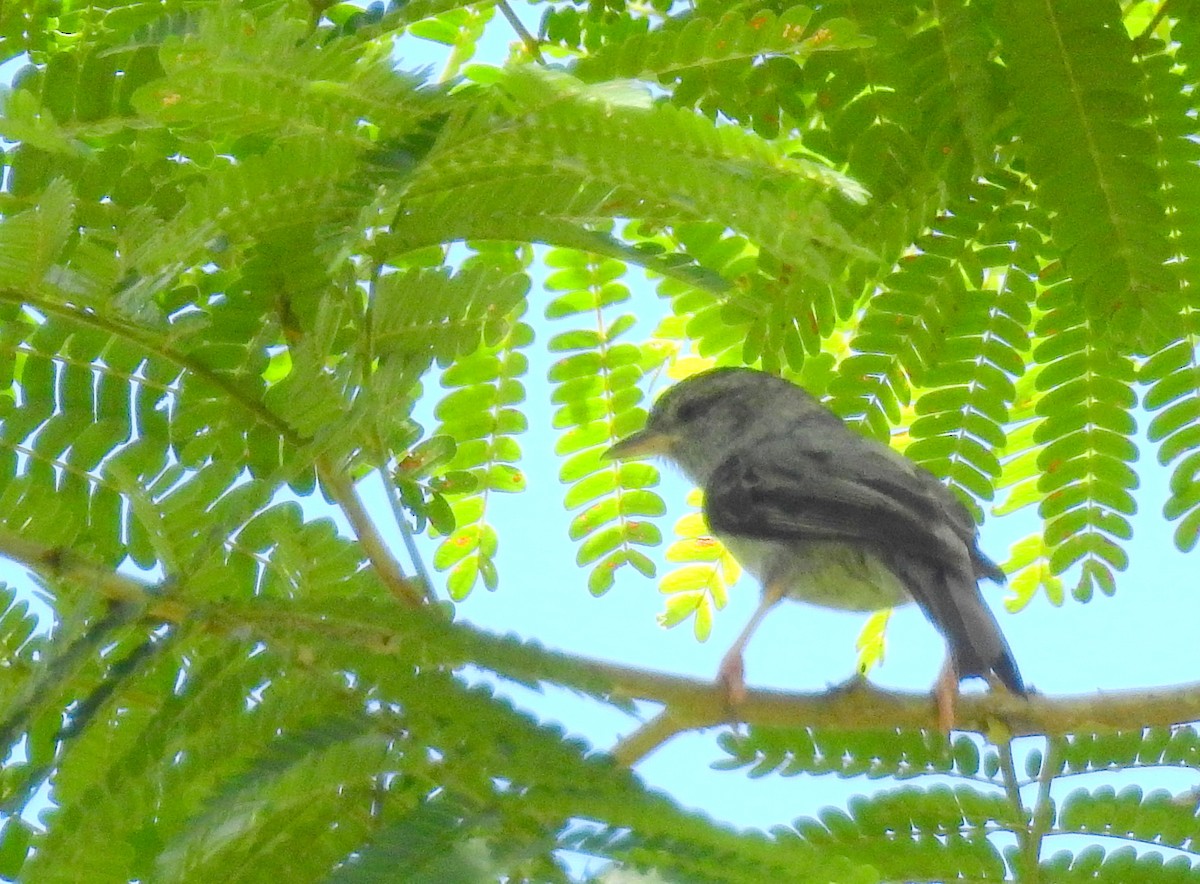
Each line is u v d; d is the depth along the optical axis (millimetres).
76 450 7180
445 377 9727
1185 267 8406
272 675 5461
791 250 5973
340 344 7605
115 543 7125
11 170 7500
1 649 6281
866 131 8562
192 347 7352
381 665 5352
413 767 5023
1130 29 9320
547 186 7062
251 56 5945
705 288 7367
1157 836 7324
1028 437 9680
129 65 7379
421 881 4375
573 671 5355
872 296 9844
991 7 8500
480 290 7297
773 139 8406
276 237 7352
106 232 7355
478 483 9180
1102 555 9656
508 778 4922
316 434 6777
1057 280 9289
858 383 9516
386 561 7039
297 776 4910
